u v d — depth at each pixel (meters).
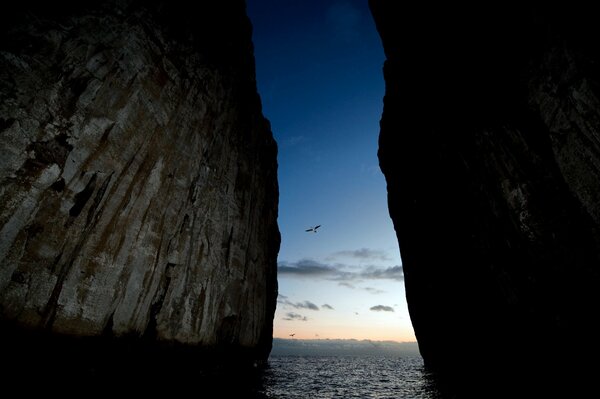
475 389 16.34
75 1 11.72
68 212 10.27
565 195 11.80
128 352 12.16
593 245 10.78
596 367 10.91
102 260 11.27
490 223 15.74
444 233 22.05
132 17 13.84
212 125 19.58
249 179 26.00
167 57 15.70
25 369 8.62
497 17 15.00
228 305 20.14
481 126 15.69
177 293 15.24
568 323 11.92
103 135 11.59
